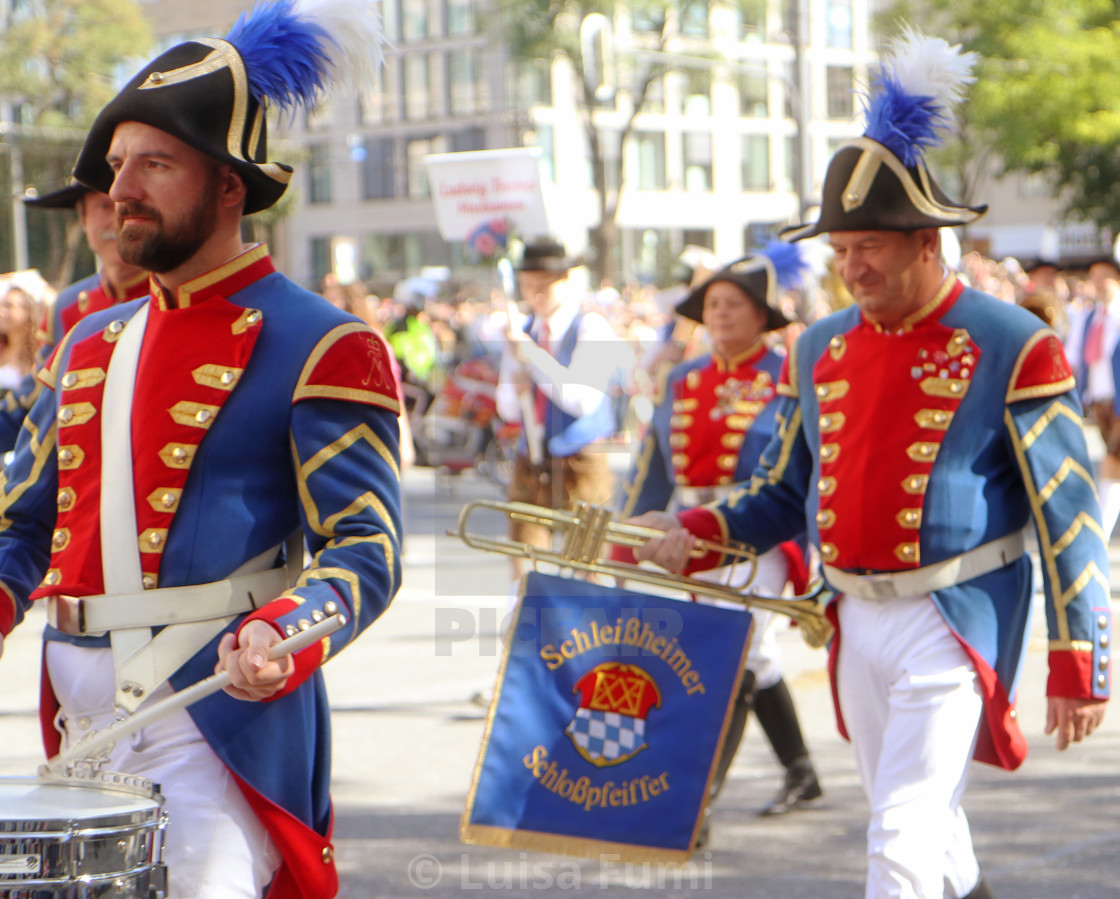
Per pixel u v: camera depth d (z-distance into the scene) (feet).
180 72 10.19
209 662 10.19
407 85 209.05
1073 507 13.65
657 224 217.15
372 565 9.98
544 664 15.30
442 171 54.60
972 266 77.41
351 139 212.64
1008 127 116.98
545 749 15.21
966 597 13.75
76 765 9.66
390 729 26.86
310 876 10.34
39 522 11.15
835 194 14.07
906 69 13.98
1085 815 21.74
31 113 157.99
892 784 13.55
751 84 200.13
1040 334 13.91
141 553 10.21
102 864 8.64
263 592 10.43
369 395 10.36
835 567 14.30
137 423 10.37
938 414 13.85
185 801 10.14
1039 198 198.29
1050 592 13.69
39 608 39.60
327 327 10.46
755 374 21.62
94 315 11.23
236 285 10.63
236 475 10.28
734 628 15.34
